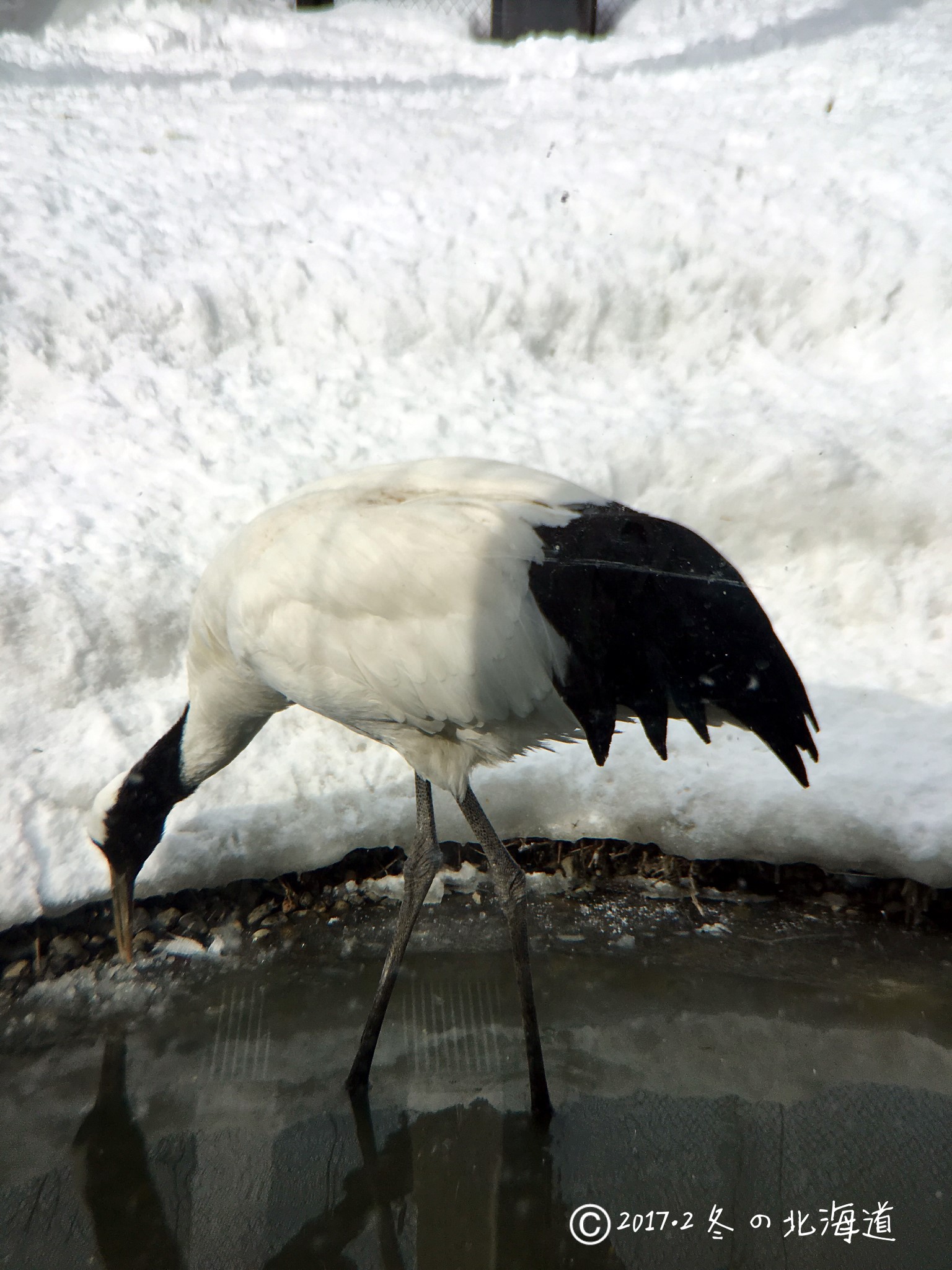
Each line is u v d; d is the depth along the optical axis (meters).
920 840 2.65
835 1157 2.35
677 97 5.12
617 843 2.76
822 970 2.60
